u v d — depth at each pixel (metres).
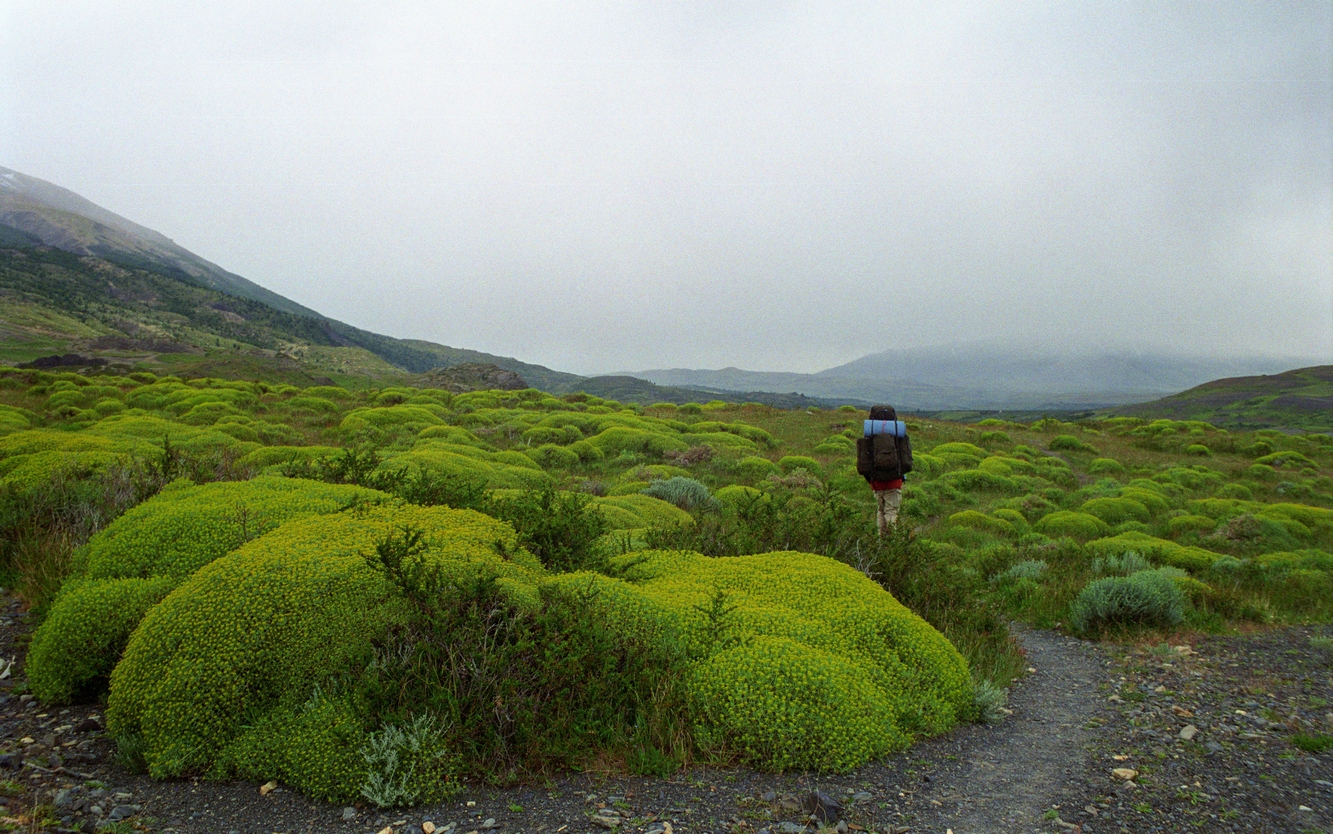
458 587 5.12
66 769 4.19
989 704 5.68
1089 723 5.66
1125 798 4.29
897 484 10.47
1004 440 40.47
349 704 4.41
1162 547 13.38
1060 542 15.05
